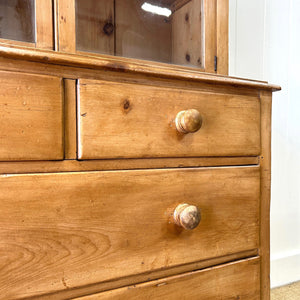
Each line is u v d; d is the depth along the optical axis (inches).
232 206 22.3
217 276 21.9
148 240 19.0
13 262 15.4
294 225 48.5
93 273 17.3
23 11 19.1
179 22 25.9
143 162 19.2
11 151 15.4
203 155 21.0
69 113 17.0
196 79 20.3
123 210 18.2
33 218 15.8
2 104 15.1
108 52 22.9
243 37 43.7
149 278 19.4
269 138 24.7
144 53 24.6
